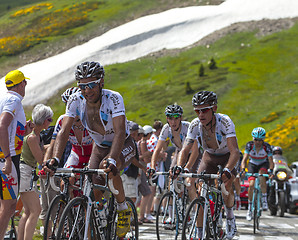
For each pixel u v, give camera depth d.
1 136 5.89
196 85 121.62
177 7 171.12
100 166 6.01
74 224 5.50
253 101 113.00
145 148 12.91
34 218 7.20
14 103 6.18
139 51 142.62
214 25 167.50
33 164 7.38
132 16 159.00
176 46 151.50
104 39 132.75
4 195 6.17
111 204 6.44
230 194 8.12
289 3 173.38
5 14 142.75
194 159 8.58
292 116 95.94
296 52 144.50
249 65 137.62
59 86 40.47
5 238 6.98
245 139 88.69
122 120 5.89
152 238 9.63
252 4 175.25
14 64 91.44
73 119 6.12
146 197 12.85
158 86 122.62
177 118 9.68
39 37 120.12
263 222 14.01
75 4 151.12
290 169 16.78
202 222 7.18
